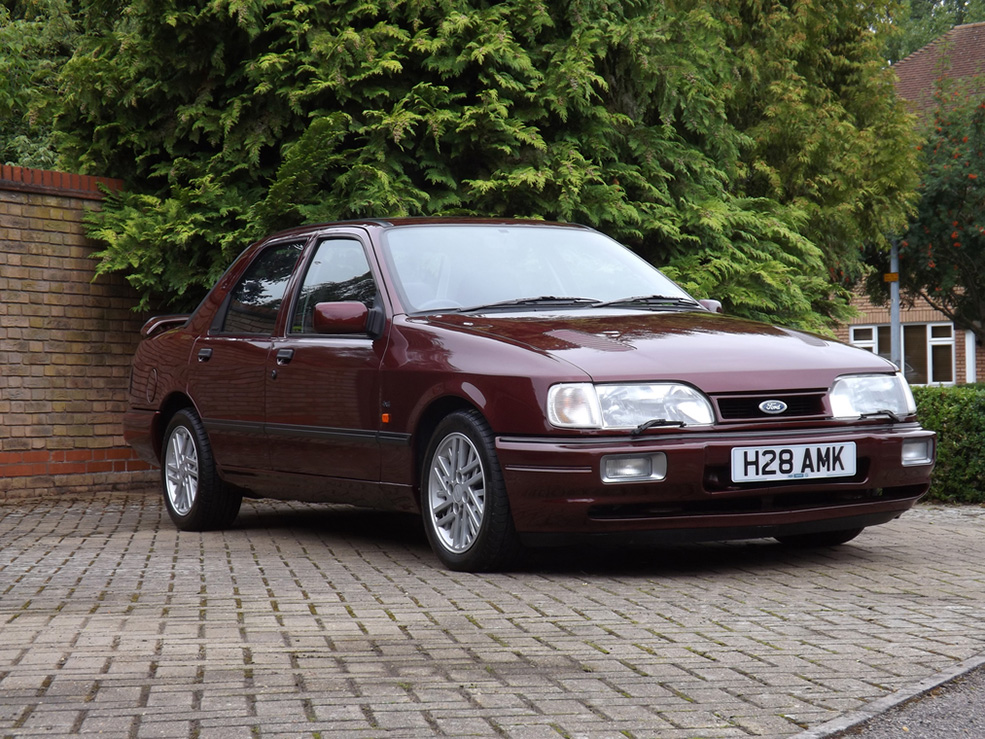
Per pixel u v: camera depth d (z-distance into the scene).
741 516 5.27
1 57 19.27
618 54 11.00
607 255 6.95
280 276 7.21
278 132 10.35
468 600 4.88
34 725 3.08
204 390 7.43
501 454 5.33
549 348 5.41
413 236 6.60
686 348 5.49
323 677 3.56
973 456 8.45
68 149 11.23
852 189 15.31
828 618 4.43
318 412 6.45
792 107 15.55
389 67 9.99
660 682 3.49
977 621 4.36
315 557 6.34
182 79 10.66
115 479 10.87
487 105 10.11
